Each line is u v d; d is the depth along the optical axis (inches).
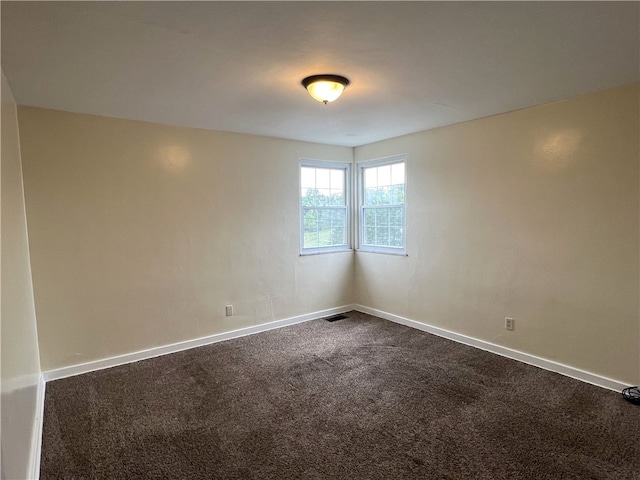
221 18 65.8
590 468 78.2
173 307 147.2
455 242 153.4
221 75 93.1
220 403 106.6
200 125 145.8
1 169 68.4
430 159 160.6
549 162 121.8
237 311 164.4
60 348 124.1
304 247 188.2
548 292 124.8
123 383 119.6
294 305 183.2
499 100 117.8
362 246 202.2
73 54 79.2
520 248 131.6
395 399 107.8
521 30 71.9
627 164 105.0
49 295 121.6
